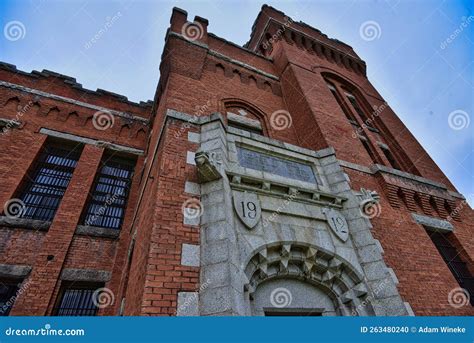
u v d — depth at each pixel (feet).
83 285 22.52
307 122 29.66
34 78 34.73
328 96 34.06
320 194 19.06
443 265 20.80
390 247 19.42
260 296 14.49
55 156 30.27
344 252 16.99
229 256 12.58
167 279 11.68
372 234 19.22
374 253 17.19
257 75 36.65
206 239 13.55
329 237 17.40
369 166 26.35
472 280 23.36
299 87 33.17
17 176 25.62
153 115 33.32
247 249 14.14
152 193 16.49
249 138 20.54
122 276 22.65
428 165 34.06
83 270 22.65
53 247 22.81
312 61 42.37
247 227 14.93
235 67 34.94
